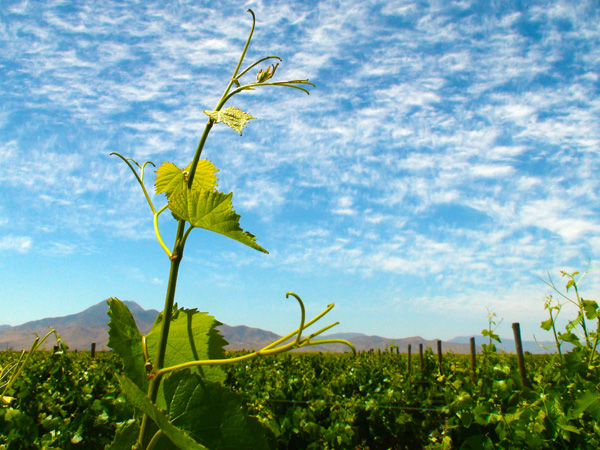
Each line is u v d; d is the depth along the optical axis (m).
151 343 1.31
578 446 2.97
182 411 1.11
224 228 1.09
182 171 1.39
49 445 3.93
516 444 3.33
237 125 1.11
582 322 3.50
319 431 5.34
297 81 1.21
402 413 6.21
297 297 1.01
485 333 4.71
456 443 4.20
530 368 5.27
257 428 1.11
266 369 10.94
